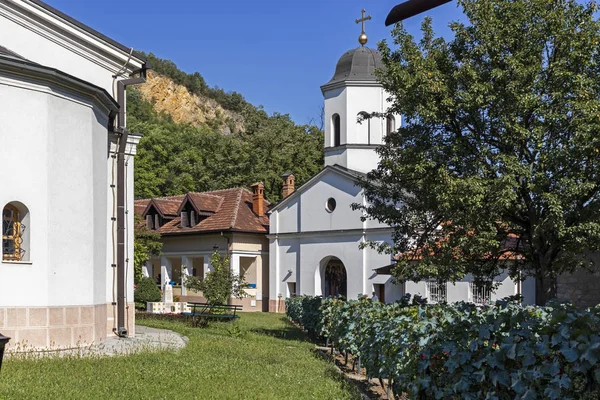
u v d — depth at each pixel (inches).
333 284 1501.0
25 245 551.5
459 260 619.8
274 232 1578.5
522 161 600.7
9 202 540.4
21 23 643.5
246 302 1599.4
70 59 689.0
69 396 355.3
